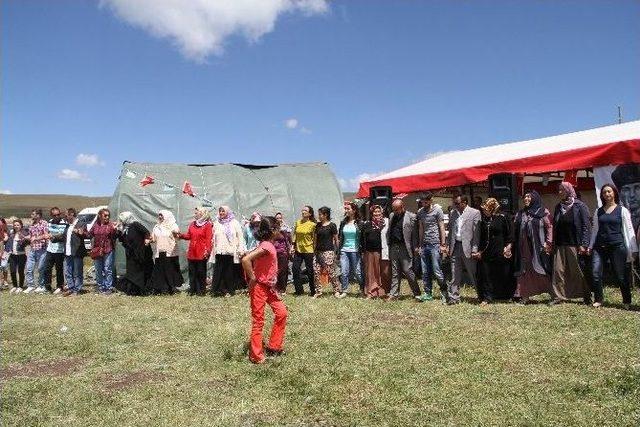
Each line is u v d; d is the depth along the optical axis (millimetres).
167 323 9125
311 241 12602
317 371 6086
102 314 10320
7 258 15633
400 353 6742
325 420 4711
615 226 9391
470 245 10430
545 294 11500
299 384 5660
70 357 7102
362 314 9492
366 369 6102
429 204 10945
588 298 9836
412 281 11188
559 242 9898
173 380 5941
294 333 7996
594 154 12266
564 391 5242
